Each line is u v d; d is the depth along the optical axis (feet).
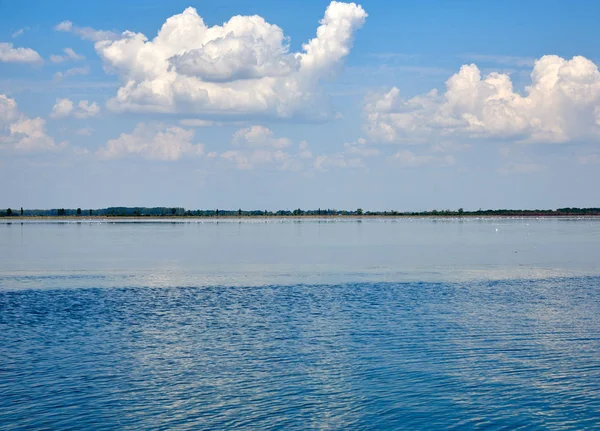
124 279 234.99
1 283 223.51
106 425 87.76
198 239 512.22
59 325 147.54
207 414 91.45
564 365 112.27
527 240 488.44
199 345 127.75
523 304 173.68
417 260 310.86
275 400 96.53
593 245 420.77
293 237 549.54
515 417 90.22
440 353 120.06
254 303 177.88
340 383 103.24
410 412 91.86
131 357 118.73
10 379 105.40
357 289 205.98
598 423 88.33
